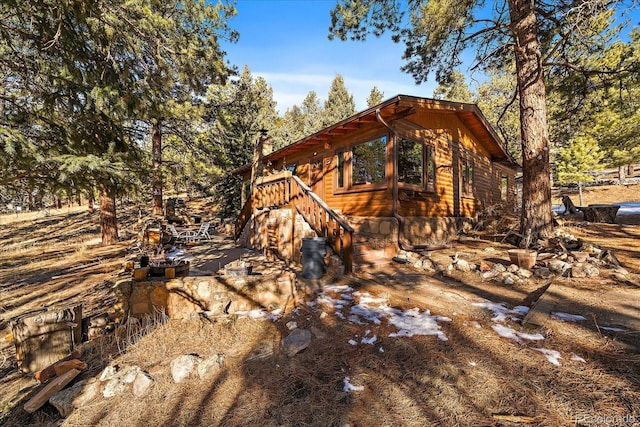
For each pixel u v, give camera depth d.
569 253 5.12
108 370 2.85
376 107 6.68
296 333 3.18
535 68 6.47
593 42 7.50
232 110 14.79
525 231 6.57
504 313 3.49
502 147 12.16
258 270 5.92
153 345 3.30
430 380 2.35
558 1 6.97
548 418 1.88
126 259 7.77
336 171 9.43
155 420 2.25
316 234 6.30
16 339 3.43
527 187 6.55
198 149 13.80
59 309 3.79
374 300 4.19
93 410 2.43
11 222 22.09
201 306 4.15
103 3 4.22
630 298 3.68
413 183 8.18
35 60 4.38
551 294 3.87
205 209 22.97
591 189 21.47
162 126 12.44
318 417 2.09
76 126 4.60
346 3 8.75
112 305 5.00
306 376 2.57
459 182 10.18
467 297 4.13
